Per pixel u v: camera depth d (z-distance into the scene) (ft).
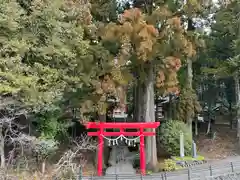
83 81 56.54
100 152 61.36
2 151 47.14
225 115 110.73
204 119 105.91
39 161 55.77
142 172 60.85
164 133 73.00
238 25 74.95
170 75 61.72
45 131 57.67
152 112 69.41
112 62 57.82
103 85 57.57
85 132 76.28
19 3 47.80
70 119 67.00
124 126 61.26
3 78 41.83
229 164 63.41
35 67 46.44
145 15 60.75
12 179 44.37
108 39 57.47
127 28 55.11
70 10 52.42
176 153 71.67
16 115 51.80
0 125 46.24
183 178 54.60
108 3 63.00
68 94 60.49
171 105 81.76
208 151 80.18
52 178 47.06
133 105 83.71
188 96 77.77
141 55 57.11
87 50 57.11
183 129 73.31
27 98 44.98
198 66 90.27
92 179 53.06
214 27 79.20
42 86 47.14
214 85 96.02
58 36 49.78
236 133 95.61
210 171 57.16
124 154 71.26
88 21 55.98
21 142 46.75
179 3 62.03
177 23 57.77
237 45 73.15
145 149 68.33
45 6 45.85
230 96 100.01
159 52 60.59
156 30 56.34
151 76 68.44
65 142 71.67
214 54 88.17
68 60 51.44
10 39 43.04
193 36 65.26
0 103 42.83
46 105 50.01
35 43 46.03
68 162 46.50
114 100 67.00
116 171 64.28
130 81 62.80
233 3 72.13
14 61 41.63
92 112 62.39
